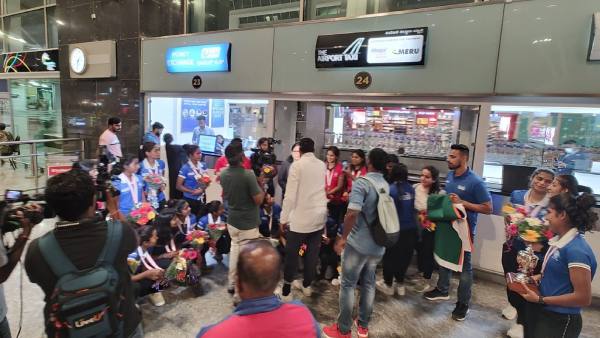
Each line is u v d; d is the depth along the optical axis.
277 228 3.80
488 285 3.52
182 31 6.41
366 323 2.49
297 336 0.99
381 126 5.00
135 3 5.84
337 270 3.39
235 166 2.80
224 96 5.29
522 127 3.61
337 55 4.20
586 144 3.37
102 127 6.59
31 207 1.64
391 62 3.90
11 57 8.00
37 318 2.59
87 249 1.24
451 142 4.52
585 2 3.04
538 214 2.43
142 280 2.67
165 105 6.05
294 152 3.89
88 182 1.30
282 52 4.66
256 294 1.02
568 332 1.64
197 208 4.07
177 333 2.49
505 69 3.41
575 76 3.13
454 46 3.63
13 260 1.58
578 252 1.57
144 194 3.46
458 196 2.85
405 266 3.17
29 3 7.82
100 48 6.21
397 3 4.23
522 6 3.28
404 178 3.12
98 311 1.21
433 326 2.76
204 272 3.43
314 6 4.82
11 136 7.53
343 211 3.90
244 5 5.47
